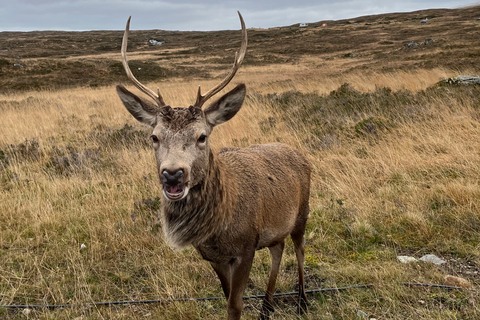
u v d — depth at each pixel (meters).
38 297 3.95
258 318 3.57
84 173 7.21
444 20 79.25
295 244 3.84
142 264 4.45
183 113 2.89
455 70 16.88
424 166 6.29
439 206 5.20
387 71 19.88
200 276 4.23
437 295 3.59
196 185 2.81
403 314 3.39
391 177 6.13
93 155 8.00
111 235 4.94
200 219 2.82
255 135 8.70
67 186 6.50
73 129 11.07
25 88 30.38
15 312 3.75
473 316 3.27
